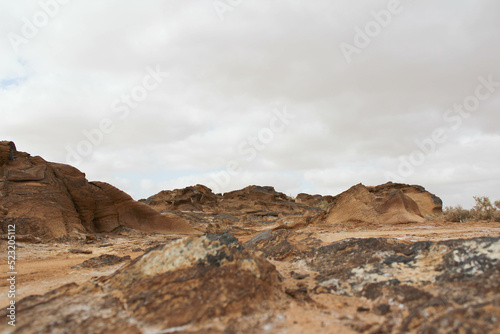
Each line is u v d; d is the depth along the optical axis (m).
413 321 4.82
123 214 27.47
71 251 15.80
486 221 22.52
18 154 24.14
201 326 5.08
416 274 6.84
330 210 27.06
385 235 15.80
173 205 60.31
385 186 46.66
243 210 64.88
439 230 17.64
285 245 11.94
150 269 6.63
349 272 7.75
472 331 4.02
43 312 5.58
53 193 22.08
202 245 6.89
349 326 5.05
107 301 5.96
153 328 5.06
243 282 6.08
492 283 5.40
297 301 6.34
